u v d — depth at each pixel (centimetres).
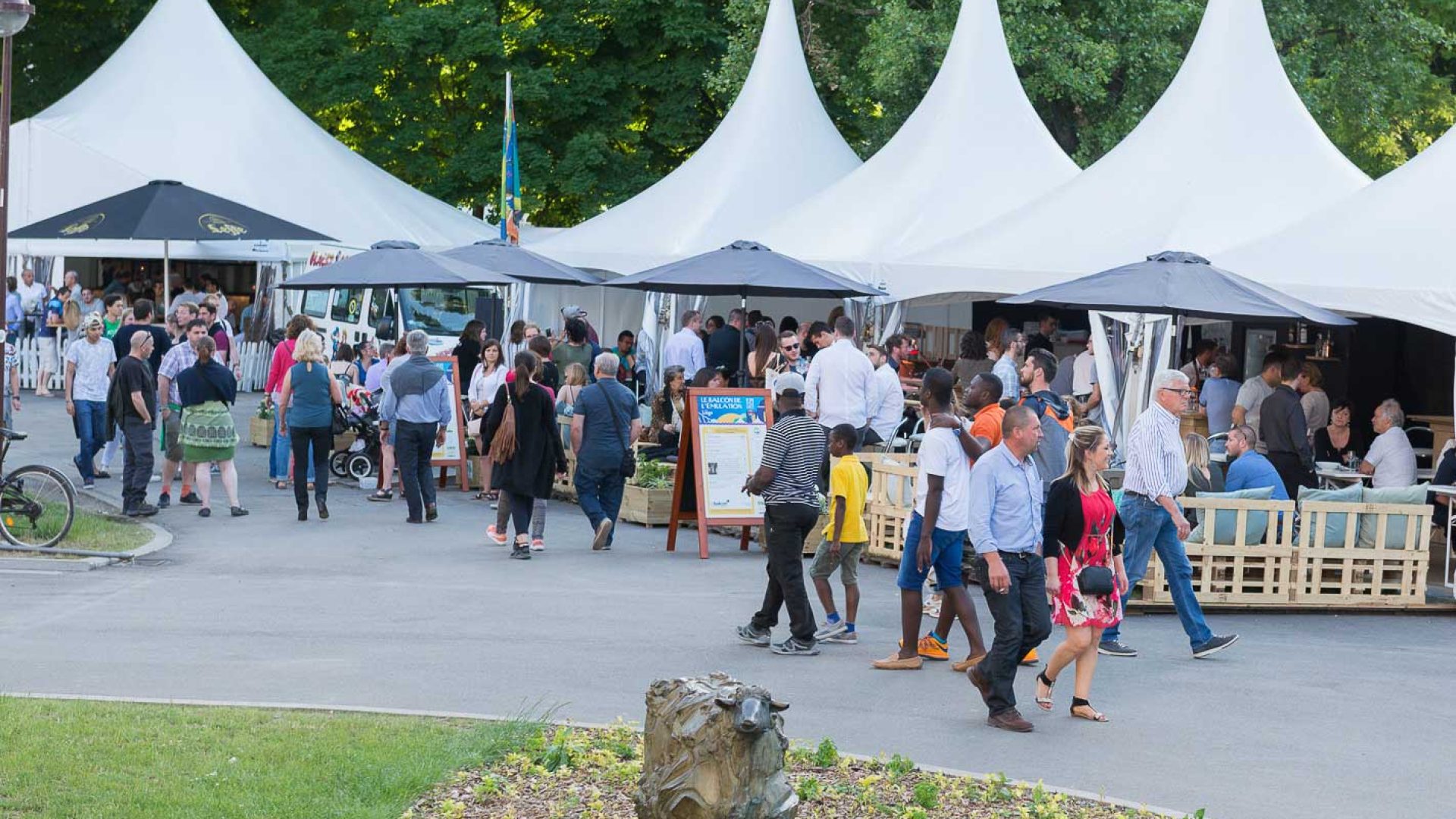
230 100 3325
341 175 3297
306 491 1728
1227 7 2245
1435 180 1805
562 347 2214
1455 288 1617
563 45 3784
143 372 1689
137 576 1384
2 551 1437
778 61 3062
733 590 1400
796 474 1141
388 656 1088
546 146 3869
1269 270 1716
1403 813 801
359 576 1413
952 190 2458
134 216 2414
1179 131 2178
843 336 1686
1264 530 1388
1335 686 1100
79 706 888
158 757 781
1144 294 1557
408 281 2112
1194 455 1430
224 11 4125
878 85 3178
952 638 1238
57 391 2983
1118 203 2089
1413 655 1220
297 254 3177
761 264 1988
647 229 2784
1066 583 980
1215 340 2480
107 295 2331
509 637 1167
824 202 2531
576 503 1988
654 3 3728
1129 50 3123
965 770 854
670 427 2030
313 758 789
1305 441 1562
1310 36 3378
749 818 648
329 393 1736
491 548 1596
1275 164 2116
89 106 3288
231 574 1403
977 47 2650
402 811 717
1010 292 1992
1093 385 2095
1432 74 4041
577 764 804
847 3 3619
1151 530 1184
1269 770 877
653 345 2650
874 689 1048
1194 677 1117
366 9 3884
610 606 1306
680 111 3775
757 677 1070
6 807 694
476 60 3744
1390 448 1647
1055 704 1025
